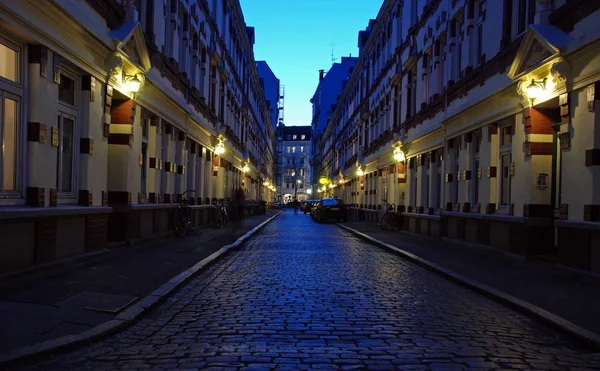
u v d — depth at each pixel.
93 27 9.09
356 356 4.68
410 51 20.92
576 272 8.65
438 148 17.36
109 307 6.14
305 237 19.45
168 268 9.19
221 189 26.77
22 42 7.47
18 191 7.43
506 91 11.53
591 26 8.35
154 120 14.05
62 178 8.99
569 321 5.84
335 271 10.16
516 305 6.76
